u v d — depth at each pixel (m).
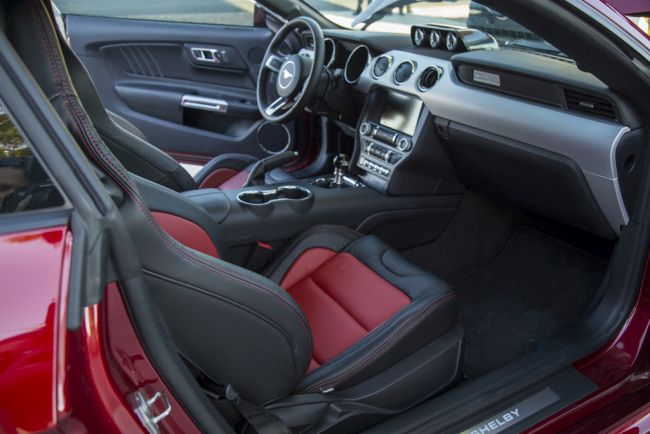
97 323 0.70
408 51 2.20
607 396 1.46
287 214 1.89
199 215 1.47
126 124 1.92
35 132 0.69
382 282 1.63
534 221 2.38
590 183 1.59
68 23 2.85
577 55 1.30
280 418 1.21
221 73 2.87
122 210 0.83
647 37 1.25
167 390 0.86
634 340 1.55
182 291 0.94
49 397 0.67
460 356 1.50
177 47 2.84
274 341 1.09
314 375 1.35
